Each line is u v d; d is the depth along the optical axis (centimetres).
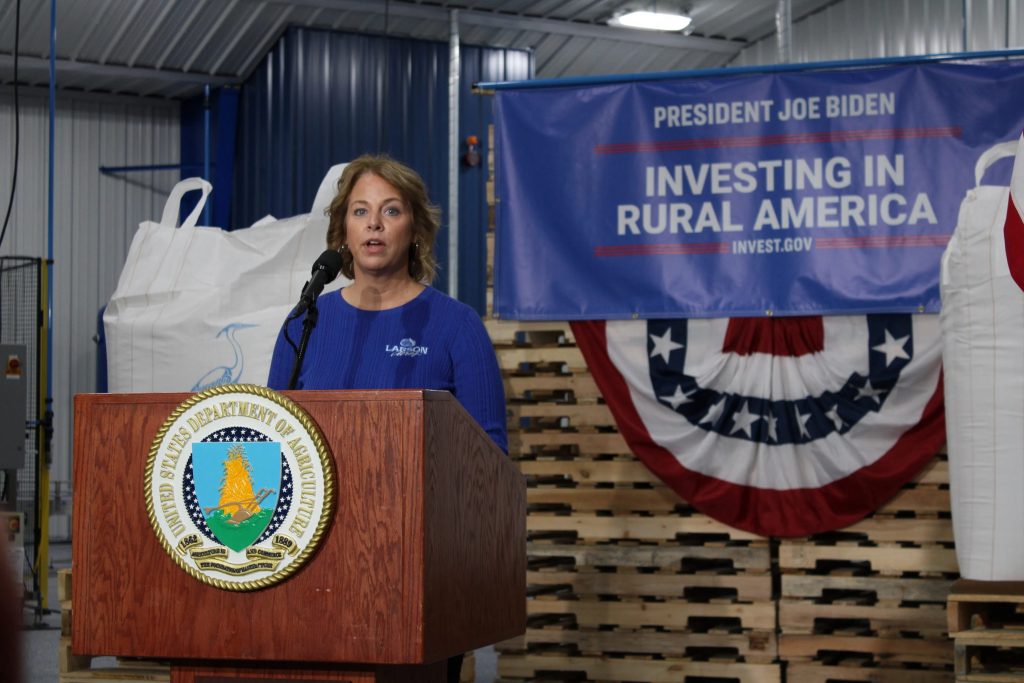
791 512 565
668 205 586
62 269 1628
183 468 234
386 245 310
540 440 600
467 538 250
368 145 1478
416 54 1506
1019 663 481
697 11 1427
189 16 1414
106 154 1666
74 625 241
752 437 569
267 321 514
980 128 562
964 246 452
